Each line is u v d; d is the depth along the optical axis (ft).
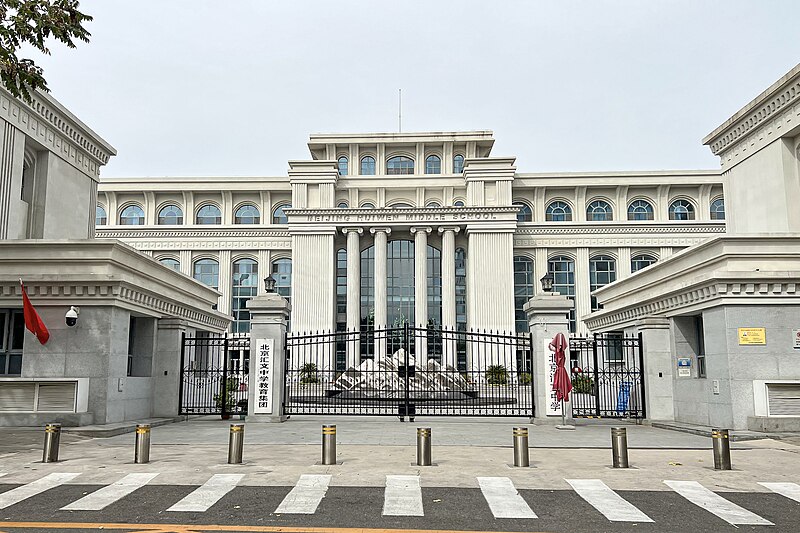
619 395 80.74
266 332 68.64
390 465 38.22
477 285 159.94
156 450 45.01
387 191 175.22
